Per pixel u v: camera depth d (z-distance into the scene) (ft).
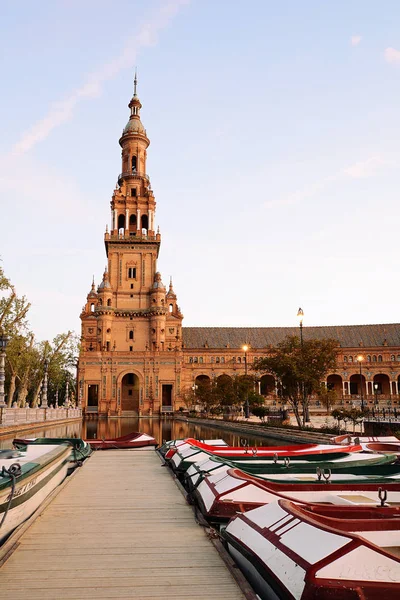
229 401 230.89
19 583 23.61
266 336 409.08
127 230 342.64
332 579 17.62
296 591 18.24
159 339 318.65
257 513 26.68
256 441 123.44
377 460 53.31
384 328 406.21
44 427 161.68
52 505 41.22
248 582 24.08
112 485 51.06
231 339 403.34
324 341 141.49
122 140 371.35
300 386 142.72
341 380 389.39
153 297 325.21
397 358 375.86
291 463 49.19
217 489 35.40
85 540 30.94
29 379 217.97
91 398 314.76
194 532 32.94
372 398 328.90
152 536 31.94
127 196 351.05
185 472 53.01
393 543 21.49
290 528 22.41
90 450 78.59
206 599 22.03
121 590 22.93
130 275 335.06
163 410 297.53
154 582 23.98
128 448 88.74
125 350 321.73
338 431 108.78
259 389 329.52
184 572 25.39
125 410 306.55
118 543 30.32
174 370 302.66
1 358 120.47
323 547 19.30
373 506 25.16
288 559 20.27
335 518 22.75
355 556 18.25
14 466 29.27
